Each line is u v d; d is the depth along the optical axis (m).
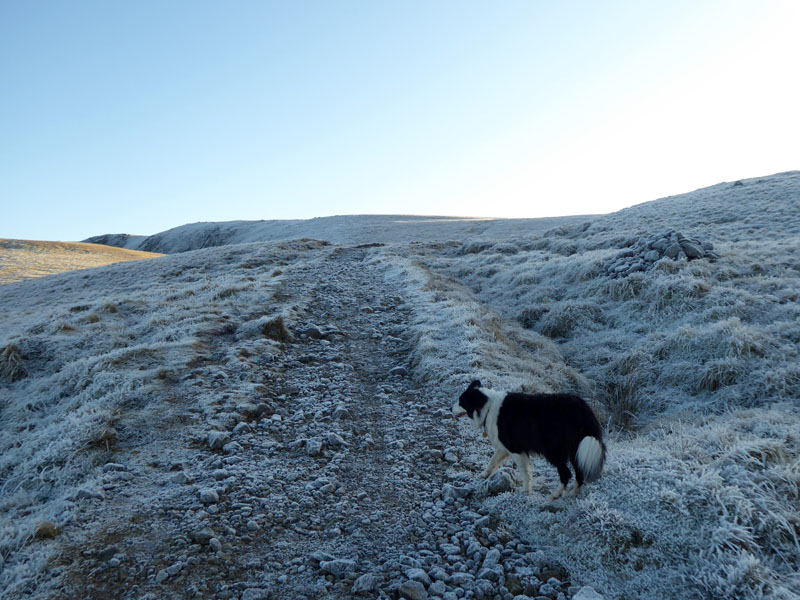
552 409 5.68
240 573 4.75
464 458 7.21
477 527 5.56
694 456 5.98
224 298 16.86
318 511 5.91
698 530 4.65
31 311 22.52
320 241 37.94
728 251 17.83
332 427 8.21
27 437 8.06
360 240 50.00
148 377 9.37
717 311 12.95
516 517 5.64
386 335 13.62
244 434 7.71
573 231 34.50
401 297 17.81
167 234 111.19
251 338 12.13
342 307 16.44
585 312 15.32
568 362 12.93
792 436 6.62
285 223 81.75
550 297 17.72
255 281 20.78
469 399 6.43
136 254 59.78
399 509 5.99
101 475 6.40
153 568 4.71
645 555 4.61
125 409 8.26
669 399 10.36
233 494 6.07
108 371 9.61
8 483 6.74
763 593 3.91
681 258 16.62
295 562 4.95
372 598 4.43
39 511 5.83
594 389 11.23
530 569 4.80
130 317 14.86
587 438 5.35
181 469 6.66
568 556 4.90
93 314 14.27
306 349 12.15
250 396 9.00
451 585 4.64
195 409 8.35
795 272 15.09
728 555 4.29
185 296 17.81
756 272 15.66
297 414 8.63
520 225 52.19
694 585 4.18
